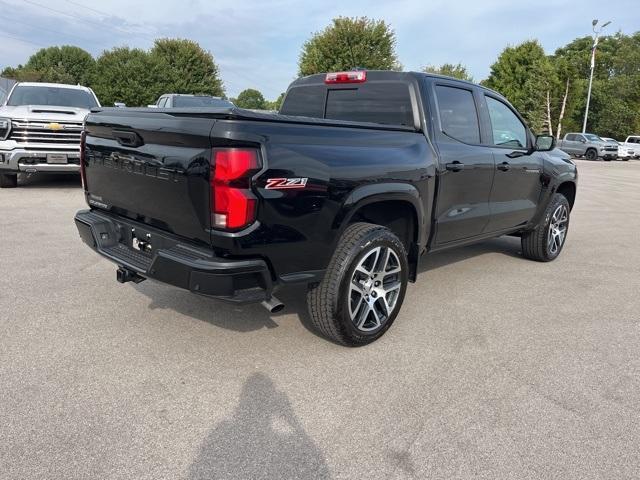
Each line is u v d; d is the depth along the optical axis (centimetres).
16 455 226
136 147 311
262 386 292
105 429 247
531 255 592
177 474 219
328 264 314
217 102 1396
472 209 448
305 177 285
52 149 870
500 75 4616
